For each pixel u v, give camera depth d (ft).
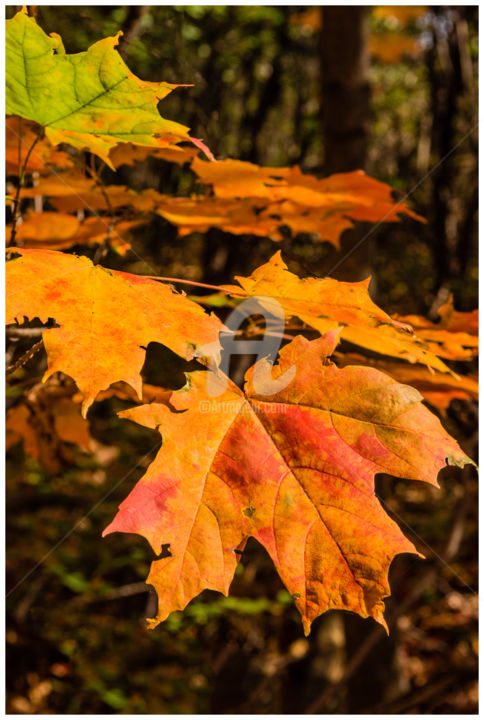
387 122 27.71
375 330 4.06
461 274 16.74
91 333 3.06
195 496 3.06
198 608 14.84
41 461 6.61
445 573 17.65
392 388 3.45
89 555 17.16
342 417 3.37
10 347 5.60
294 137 21.88
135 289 3.41
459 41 16.33
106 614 16.92
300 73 22.02
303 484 3.20
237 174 5.35
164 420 3.21
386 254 22.77
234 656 15.99
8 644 15.29
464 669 8.07
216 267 18.33
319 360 3.54
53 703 14.61
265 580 17.03
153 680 15.33
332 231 6.29
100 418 20.10
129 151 5.64
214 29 19.19
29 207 7.53
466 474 9.82
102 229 6.07
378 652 11.51
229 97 22.63
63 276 3.34
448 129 16.76
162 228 13.62
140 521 2.88
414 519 19.60
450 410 8.81
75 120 3.81
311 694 15.38
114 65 3.27
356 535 3.05
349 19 8.92
